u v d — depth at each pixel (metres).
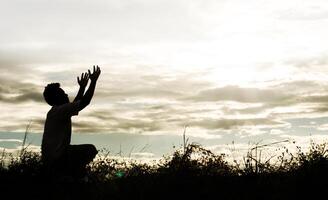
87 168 6.34
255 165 6.05
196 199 5.72
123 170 6.27
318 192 5.59
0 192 5.79
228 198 5.66
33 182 5.92
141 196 5.70
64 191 5.83
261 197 5.64
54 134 5.91
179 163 6.07
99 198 5.75
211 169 6.08
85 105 6.05
